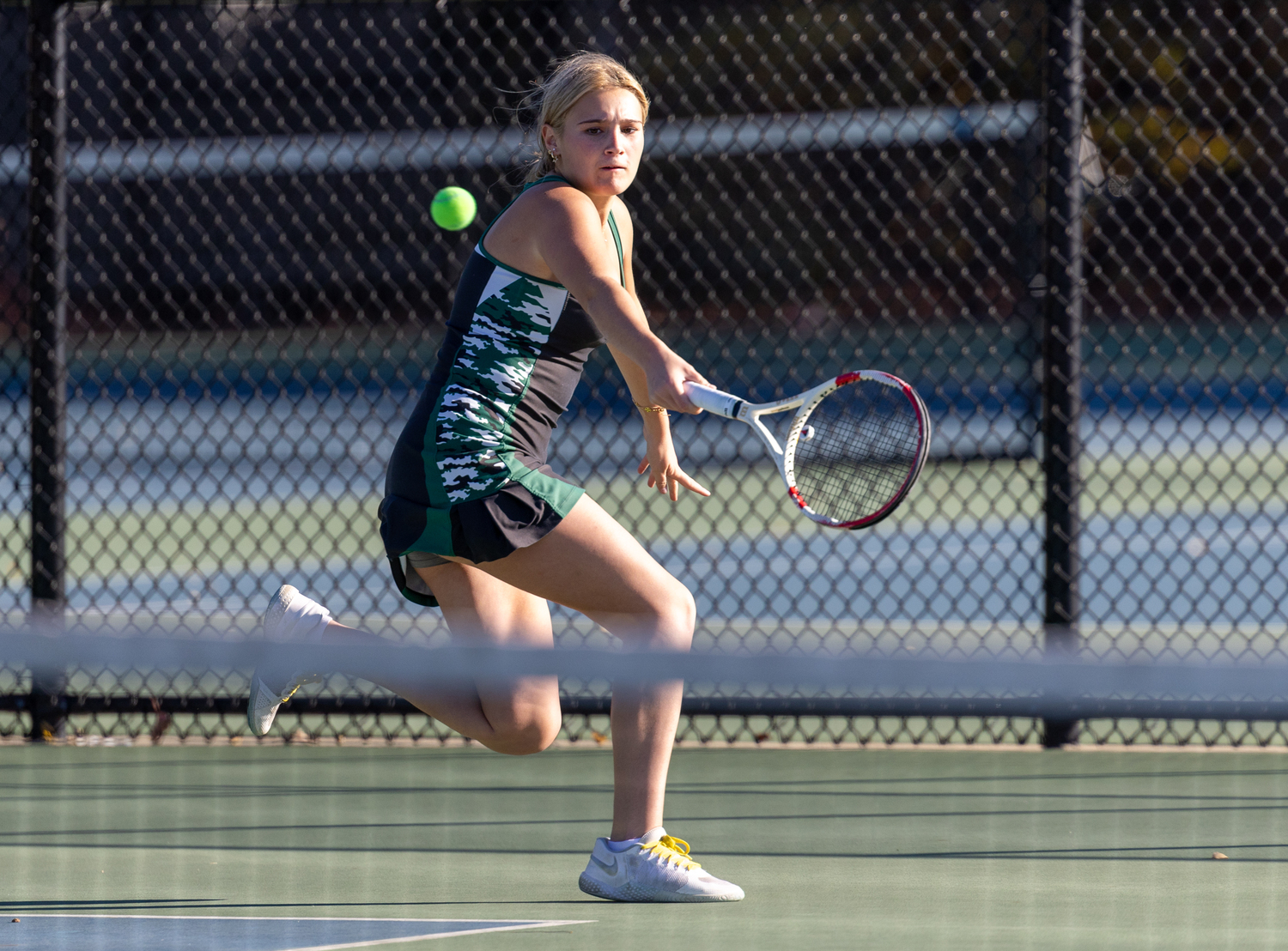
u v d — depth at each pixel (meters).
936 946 9.69
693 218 62.66
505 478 10.16
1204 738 17.02
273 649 6.76
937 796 14.73
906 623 24.11
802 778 15.55
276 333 70.62
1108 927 10.23
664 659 6.62
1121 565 30.05
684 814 14.02
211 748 17.06
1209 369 62.91
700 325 60.16
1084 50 18.28
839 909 10.72
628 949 9.56
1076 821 13.66
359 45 20.62
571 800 14.59
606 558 10.20
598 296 9.82
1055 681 6.45
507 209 10.41
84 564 30.84
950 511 36.12
